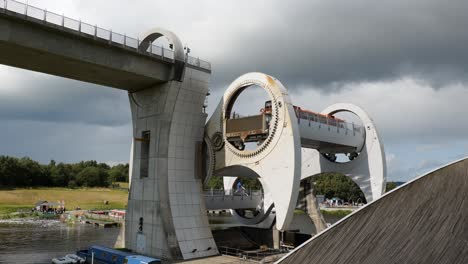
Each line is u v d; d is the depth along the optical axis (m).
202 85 35.56
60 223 74.44
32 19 26.16
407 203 9.46
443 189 9.30
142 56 31.80
